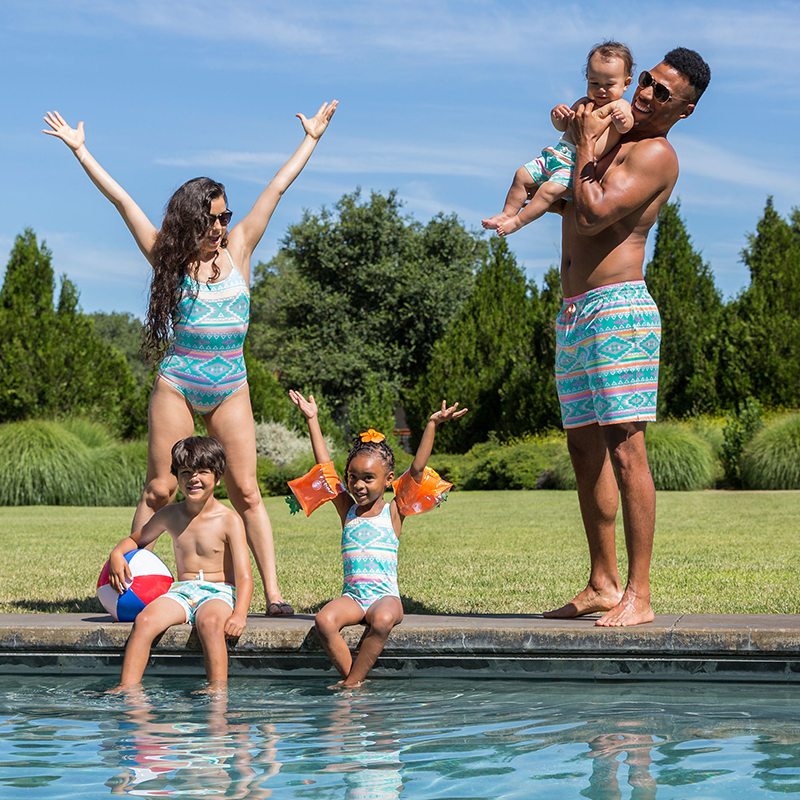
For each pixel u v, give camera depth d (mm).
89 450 20875
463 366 27734
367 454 4922
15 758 3150
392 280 40500
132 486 20359
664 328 26125
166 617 4496
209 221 5016
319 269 41469
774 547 9586
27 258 23797
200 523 4812
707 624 4348
